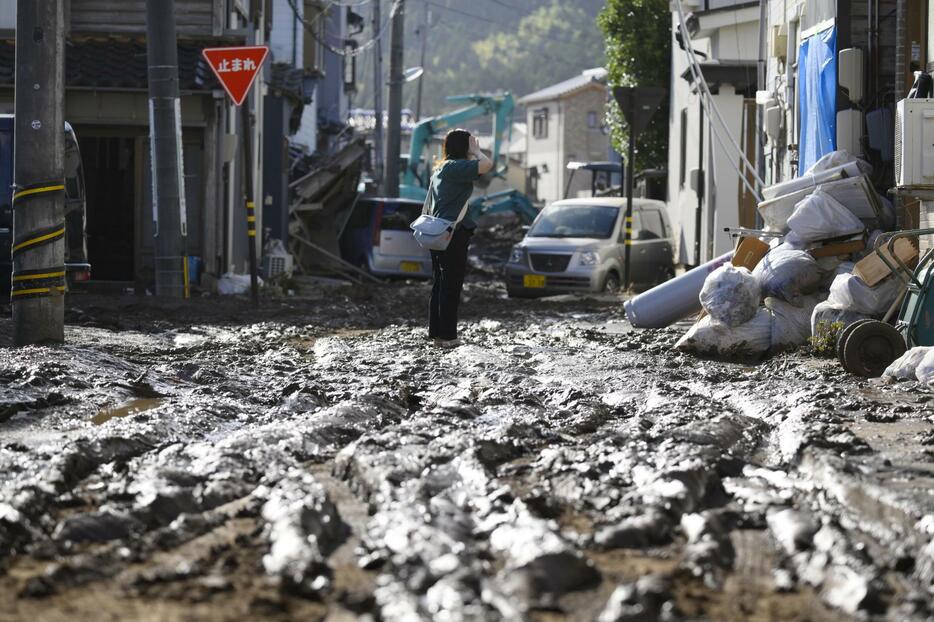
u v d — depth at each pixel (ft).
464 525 39.09
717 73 231.30
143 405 71.56
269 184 281.54
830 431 59.36
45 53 101.14
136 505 42.04
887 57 137.18
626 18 366.02
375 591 31.55
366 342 111.34
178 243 170.30
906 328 90.43
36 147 101.19
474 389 75.72
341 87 598.75
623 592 31.12
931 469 50.06
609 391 78.89
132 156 199.41
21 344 101.81
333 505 41.55
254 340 116.37
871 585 32.40
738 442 58.65
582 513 42.55
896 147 111.14
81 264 149.69
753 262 119.85
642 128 214.07
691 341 106.32
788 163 176.55
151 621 30.22
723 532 38.81
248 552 36.52
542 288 214.69
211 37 199.82
